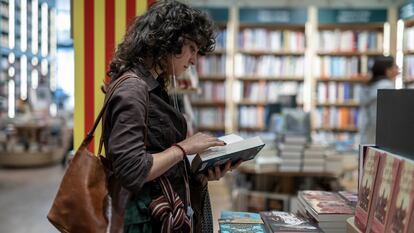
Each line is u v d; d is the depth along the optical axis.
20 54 8.52
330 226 1.67
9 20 6.87
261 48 7.15
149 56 1.47
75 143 2.67
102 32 2.67
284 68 7.18
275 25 7.30
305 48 7.08
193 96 7.18
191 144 1.44
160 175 1.41
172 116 1.48
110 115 1.38
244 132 7.27
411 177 1.14
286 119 4.51
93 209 1.38
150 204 1.43
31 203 5.57
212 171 1.65
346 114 7.16
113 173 1.41
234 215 1.88
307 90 7.07
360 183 1.55
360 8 6.86
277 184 4.48
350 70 7.10
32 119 9.06
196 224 1.65
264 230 1.66
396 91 1.36
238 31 7.22
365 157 1.55
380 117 1.50
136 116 1.33
